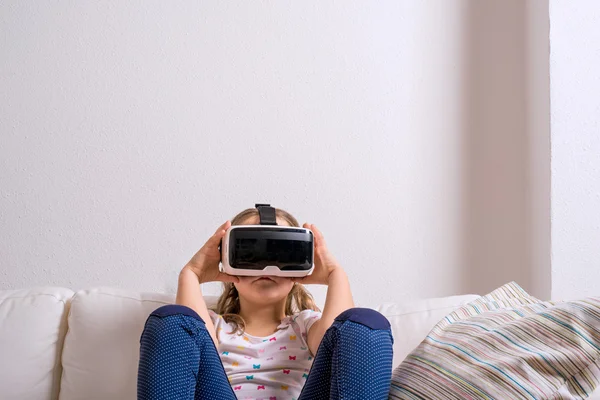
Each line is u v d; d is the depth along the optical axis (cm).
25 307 150
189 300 142
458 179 197
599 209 184
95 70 190
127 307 149
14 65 190
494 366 113
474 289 195
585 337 112
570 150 184
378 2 196
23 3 190
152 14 192
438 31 198
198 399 118
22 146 189
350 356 112
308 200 192
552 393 109
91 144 190
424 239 195
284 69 193
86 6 191
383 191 194
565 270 183
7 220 188
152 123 190
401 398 119
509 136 198
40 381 147
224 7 193
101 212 189
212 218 190
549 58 185
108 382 144
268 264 139
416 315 149
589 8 186
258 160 191
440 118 197
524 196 198
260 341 146
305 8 194
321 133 193
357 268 192
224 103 192
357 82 195
